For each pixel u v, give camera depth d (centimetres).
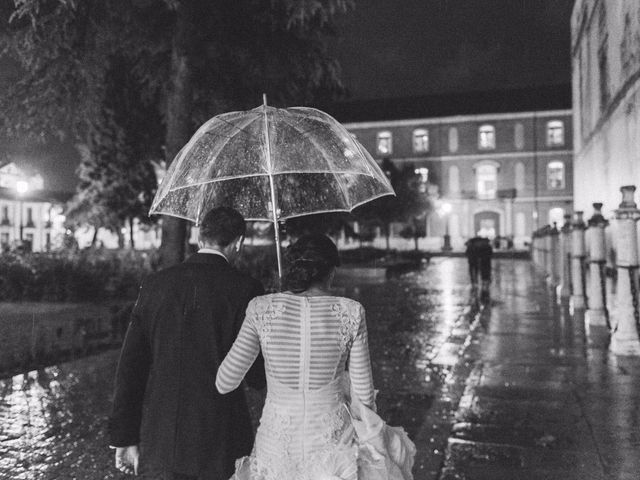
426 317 1246
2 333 984
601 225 1078
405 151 5981
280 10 1148
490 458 436
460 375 706
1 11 1037
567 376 689
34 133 1166
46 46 1059
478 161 5803
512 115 5719
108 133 2391
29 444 479
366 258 3284
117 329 1027
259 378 254
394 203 4122
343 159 313
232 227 267
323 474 215
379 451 225
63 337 952
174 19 1146
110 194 2728
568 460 430
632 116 1577
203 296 251
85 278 1440
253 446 256
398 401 595
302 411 220
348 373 239
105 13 1079
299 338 222
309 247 235
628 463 421
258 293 260
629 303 830
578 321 1148
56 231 6419
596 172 2314
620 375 689
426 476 405
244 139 315
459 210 5828
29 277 1431
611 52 1900
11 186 6256
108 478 415
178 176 304
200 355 247
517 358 802
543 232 2792
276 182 376
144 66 1279
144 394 259
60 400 603
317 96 1418
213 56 1190
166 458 242
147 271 1620
